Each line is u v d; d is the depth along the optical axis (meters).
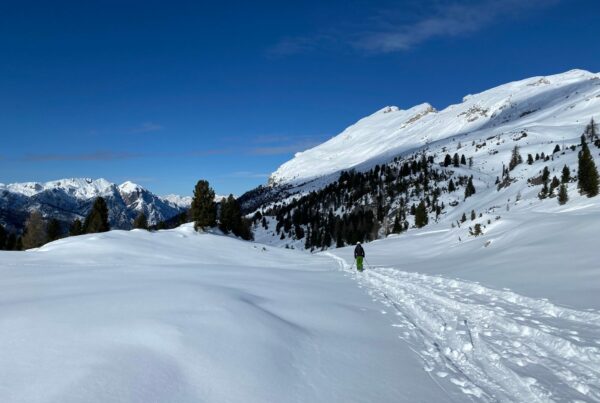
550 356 8.23
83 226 78.31
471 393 6.68
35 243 74.94
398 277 22.50
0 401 5.00
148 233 54.31
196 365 6.66
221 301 10.83
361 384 6.86
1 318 8.54
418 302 14.24
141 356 6.68
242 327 8.85
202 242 55.28
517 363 7.91
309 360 7.77
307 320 10.98
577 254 20.52
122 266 27.05
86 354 6.58
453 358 8.47
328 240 158.75
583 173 60.00
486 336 9.80
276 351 7.86
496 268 21.95
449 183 174.50
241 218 86.94
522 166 148.00
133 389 5.61
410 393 6.60
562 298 12.87
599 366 7.53
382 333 10.29
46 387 5.40
